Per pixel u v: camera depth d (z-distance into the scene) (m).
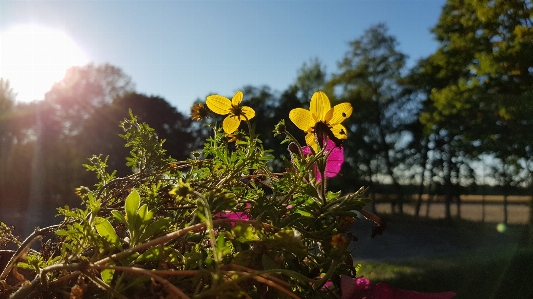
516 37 8.38
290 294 0.45
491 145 8.95
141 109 13.40
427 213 15.09
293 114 0.75
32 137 20.44
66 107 21.83
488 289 5.20
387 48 15.56
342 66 16.22
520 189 9.45
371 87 15.42
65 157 18.52
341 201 0.69
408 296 0.59
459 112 9.34
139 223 0.55
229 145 0.89
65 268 0.47
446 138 12.81
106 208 0.73
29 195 17.50
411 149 15.04
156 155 0.78
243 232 0.51
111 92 24.14
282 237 0.51
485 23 9.03
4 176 17.94
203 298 0.48
